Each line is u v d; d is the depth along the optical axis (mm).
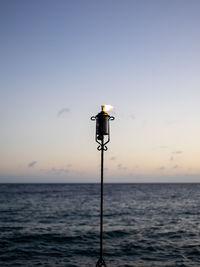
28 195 70875
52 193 83562
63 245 13789
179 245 13430
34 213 28953
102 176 5660
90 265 10469
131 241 14484
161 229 18172
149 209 33500
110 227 19141
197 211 30984
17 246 13508
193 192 93812
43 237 15656
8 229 18453
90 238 15398
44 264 10570
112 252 12312
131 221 22297
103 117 5754
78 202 46406
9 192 89188
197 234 16328
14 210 32406
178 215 26750
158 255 11703
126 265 10336
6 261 10938
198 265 10227
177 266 10109
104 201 48906
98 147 5820
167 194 78438
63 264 10586
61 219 23859
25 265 10406
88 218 24484
